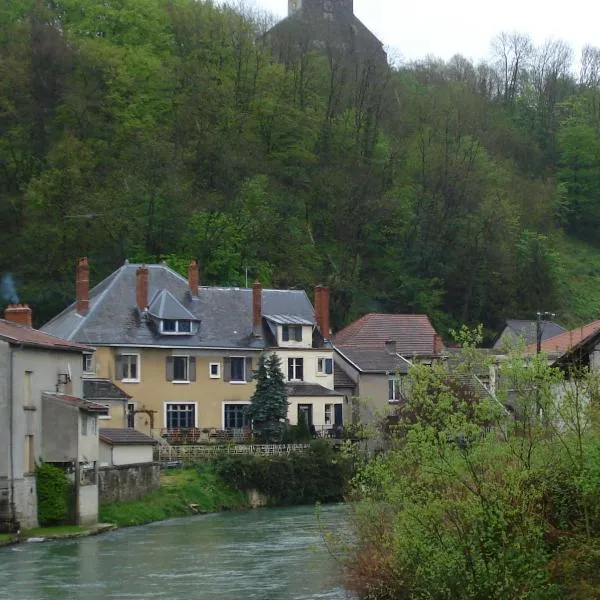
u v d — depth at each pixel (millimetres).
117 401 99188
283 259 145625
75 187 134375
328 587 48906
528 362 36125
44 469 71688
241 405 110375
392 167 166625
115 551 62344
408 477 35500
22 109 147000
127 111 153625
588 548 32188
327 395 112000
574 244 185250
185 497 86375
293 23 198000
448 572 32500
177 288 112750
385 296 151875
